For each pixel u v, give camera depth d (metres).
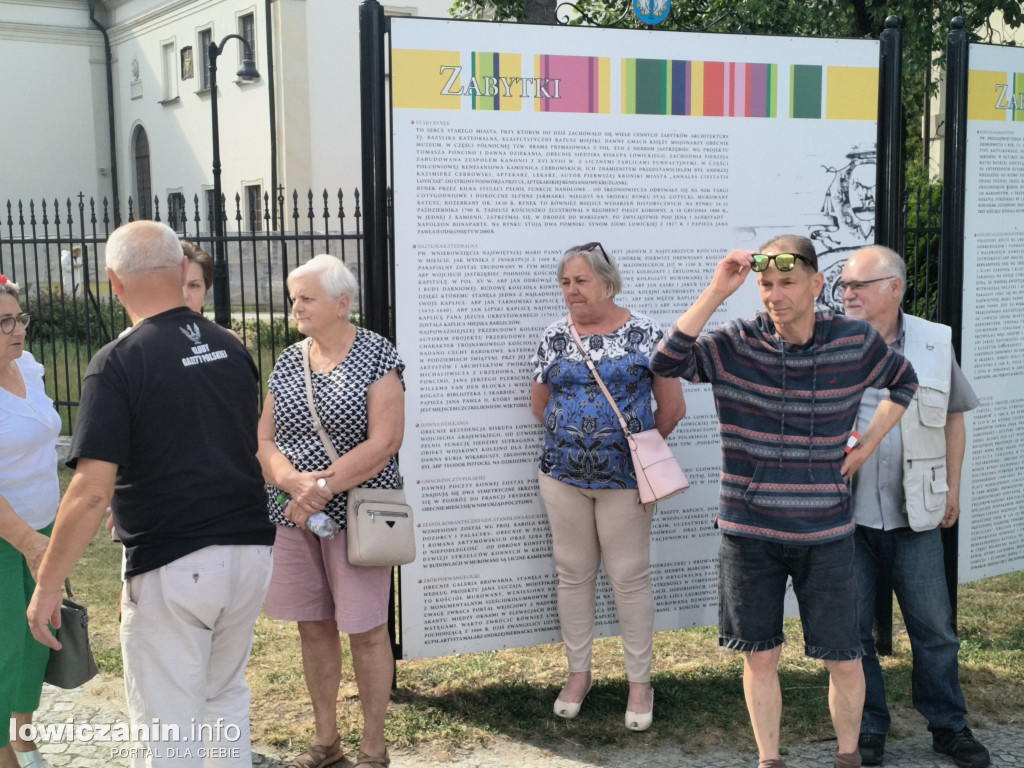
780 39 4.04
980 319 4.35
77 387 10.82
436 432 3.79
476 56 3.69
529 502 3.90
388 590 3.39
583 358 3.58
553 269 3.85
